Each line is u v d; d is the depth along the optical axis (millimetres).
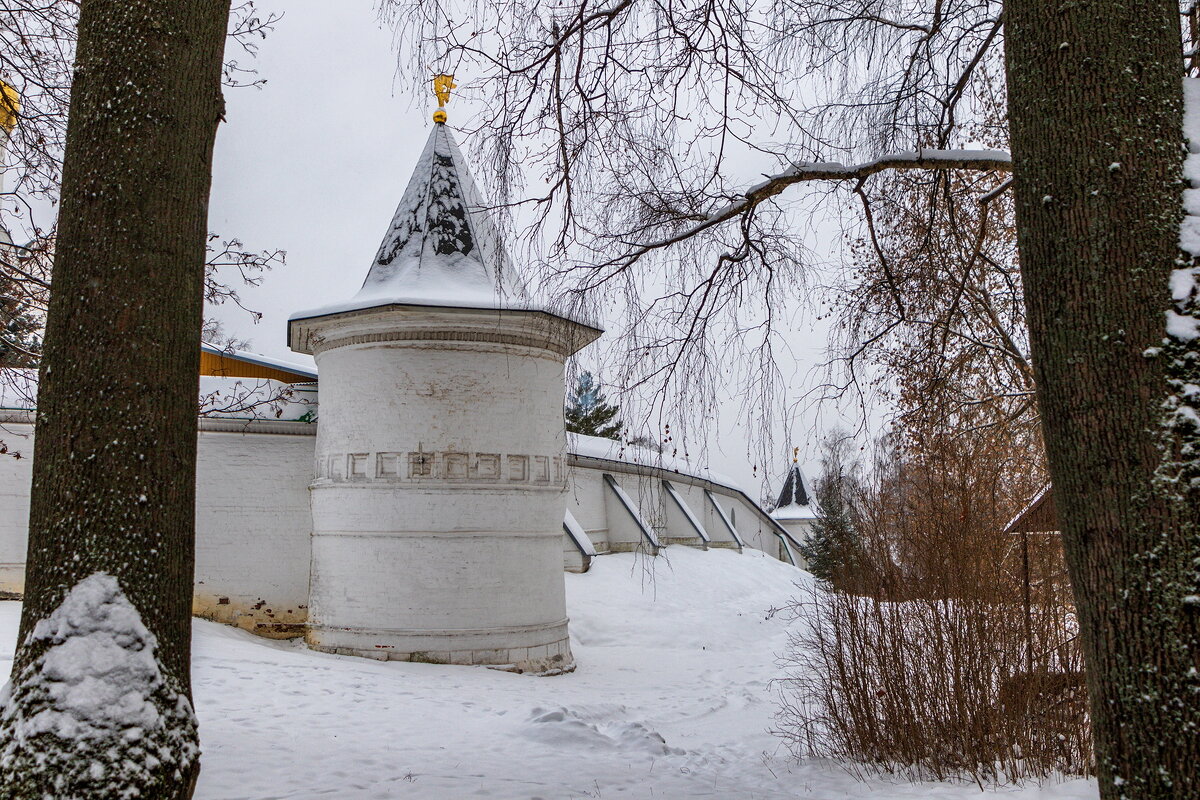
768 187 8273
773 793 8727
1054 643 9609
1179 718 3816
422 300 18078
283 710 11930
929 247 9484
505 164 8305
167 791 4855
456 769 9195
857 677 10438
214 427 20594
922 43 8797
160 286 5285
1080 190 4289
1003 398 11922
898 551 10375
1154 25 4426
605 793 8469
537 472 19000
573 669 19438
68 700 4746
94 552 4984
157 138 5391
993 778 9141
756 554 44000
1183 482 3936
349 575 18281
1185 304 4086
